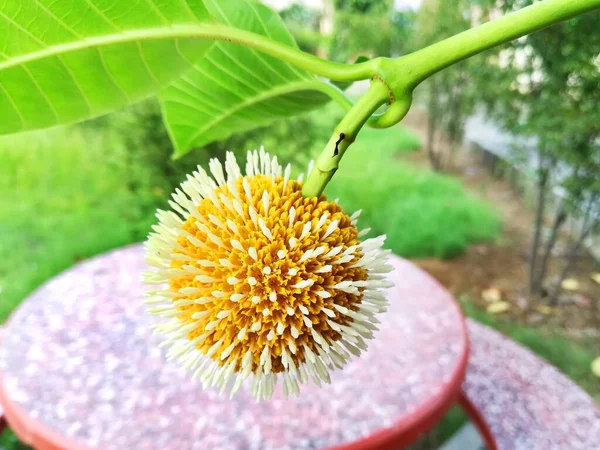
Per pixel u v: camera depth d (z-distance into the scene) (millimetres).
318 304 86
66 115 101
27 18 84
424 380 247
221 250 88
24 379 245
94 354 264
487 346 356
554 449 271
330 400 236
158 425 221
